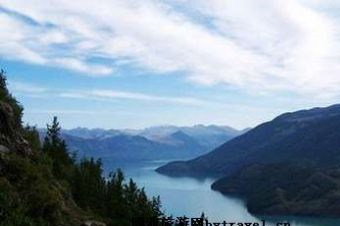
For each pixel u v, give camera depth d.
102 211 83.69
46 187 51.03
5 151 49.59
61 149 87.62
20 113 60.94
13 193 44.41
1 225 38.81
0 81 60.03
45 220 46.25
